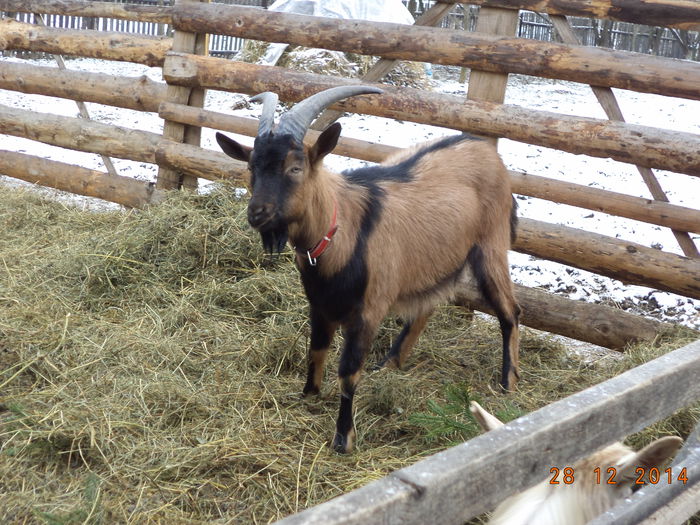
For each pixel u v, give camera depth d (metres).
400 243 4.12
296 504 3.43
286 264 5.56
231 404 4.18
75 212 6.87
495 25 5.41
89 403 4.00
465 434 3.90
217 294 5.27
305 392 4.36
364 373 4.78
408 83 13.44
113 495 3.37
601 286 6.35
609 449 2.08
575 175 9.71
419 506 1.46
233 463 3.66
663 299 6.09
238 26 6.24
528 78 18.91
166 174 6.79
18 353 4.45
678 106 15.88
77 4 7.11
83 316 5.03
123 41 6.91
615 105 5.16
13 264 5.75
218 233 5.69
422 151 4.62
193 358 4.64
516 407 4.15
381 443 4.02
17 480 3.39
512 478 1.67
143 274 5.51
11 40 7.45
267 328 5.00
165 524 3.21
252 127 6.32
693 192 9.26
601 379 4.82
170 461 3.60
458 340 5.34
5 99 11.82
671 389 2.14
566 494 1.85
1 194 7.12
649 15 4.89
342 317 3.98
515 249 5.66
